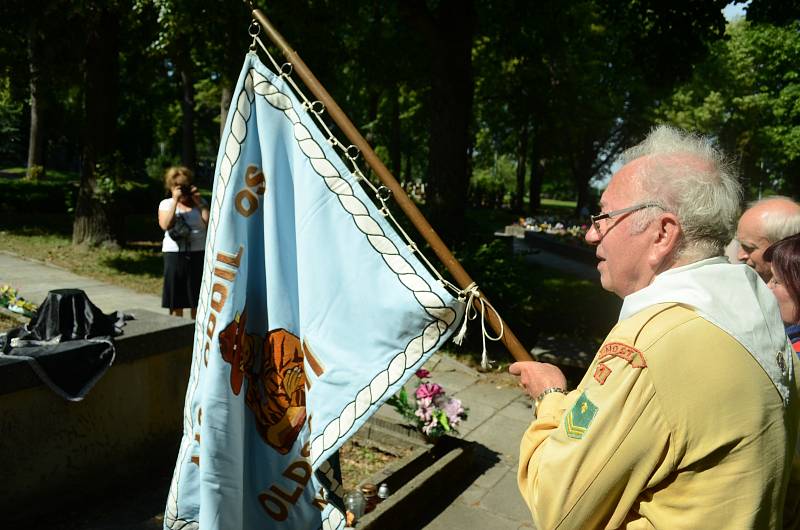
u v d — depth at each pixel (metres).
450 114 8.95
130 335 3.69
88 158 12.17
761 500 1.08
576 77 25.48
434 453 4.31
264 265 1.90
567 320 9.59
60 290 3.62
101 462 3.57
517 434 5.11
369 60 11.99
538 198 35.75
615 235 1.34
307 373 1.72
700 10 9.37
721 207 1.24
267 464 1.89
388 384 1.58
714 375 1.09
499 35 12.27
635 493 1.13
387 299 1.60
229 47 8.96
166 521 1.94
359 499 3.21
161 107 30.22
